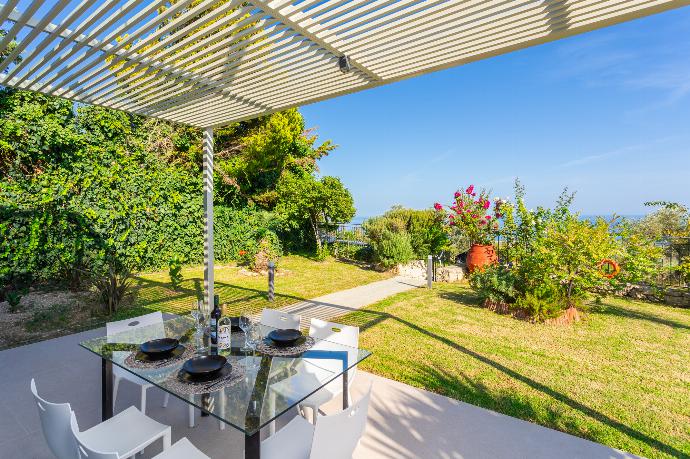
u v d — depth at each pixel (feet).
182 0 7.49
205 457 6.34
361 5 7.91
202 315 9.96
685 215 23.21
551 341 16.47
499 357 14.58
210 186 18.54
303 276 34.55
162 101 14.66
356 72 11.54
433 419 10.01
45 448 8.76
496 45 9.31
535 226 22.61
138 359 8.25
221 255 38.91
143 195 31.48
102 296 20.67
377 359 14.32
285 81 12.33
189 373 7.31
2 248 22.68
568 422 9.94
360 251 43.65
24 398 11.16
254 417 6.11
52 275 24.77
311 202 41.22
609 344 16.10
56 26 8.82
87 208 27.40
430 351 15.21
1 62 10.42
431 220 40.37
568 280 19.84
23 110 24.88
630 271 20.72
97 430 7.14
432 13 8.02
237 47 10.00
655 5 7.34
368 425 9.69
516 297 20.84
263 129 47.19
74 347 15.48
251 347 9.14
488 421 9.93
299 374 7.84
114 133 30.45
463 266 35.94
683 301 22.82
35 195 24.64
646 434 9.41
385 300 24.90
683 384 12.30
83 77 12.16
